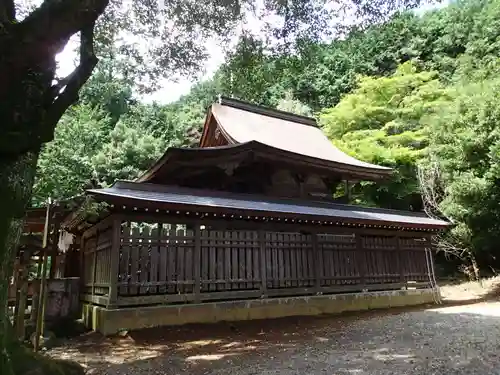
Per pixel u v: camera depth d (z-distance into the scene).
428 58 35.19
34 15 3.52
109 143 30.34
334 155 17.91
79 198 8.39
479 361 5.86
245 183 14.74
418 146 23.03
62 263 12.61
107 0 4.32
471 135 15.95
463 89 19.83
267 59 11.15
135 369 5.92
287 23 10.28
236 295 10.13
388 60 36.19
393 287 13.85
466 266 20.59
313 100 38.38
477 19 33.34
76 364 4.71
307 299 11.33
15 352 4.01
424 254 15.47
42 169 19.66
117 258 8.65
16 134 3.43
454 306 13.66
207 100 40.16
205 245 9.96
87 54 4.23
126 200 8.38
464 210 16.70
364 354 6.57
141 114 36.84
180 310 9.12
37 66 3.59
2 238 3.44
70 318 10.00
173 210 9.12
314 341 7.91
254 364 6.10
